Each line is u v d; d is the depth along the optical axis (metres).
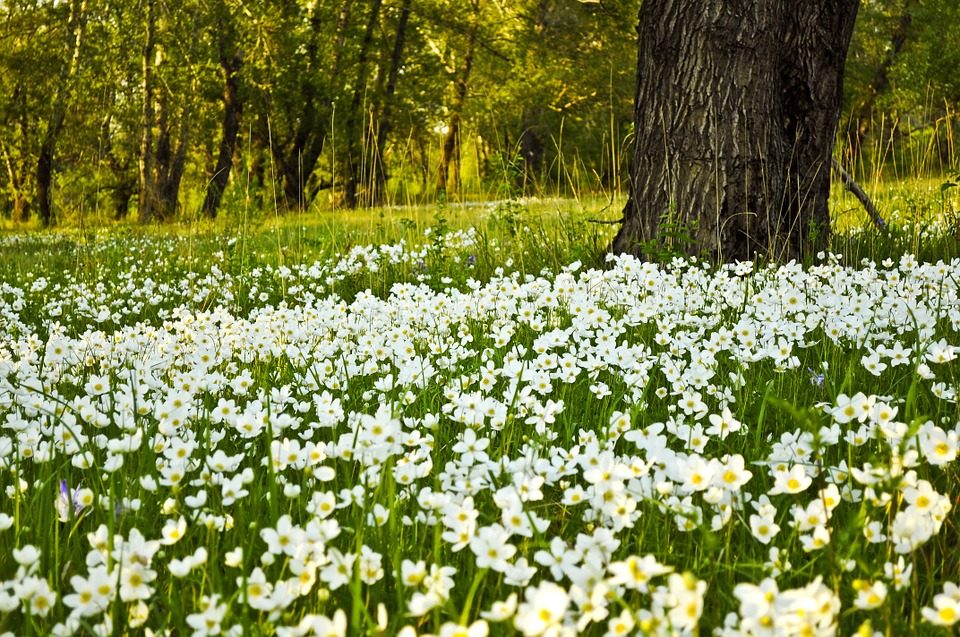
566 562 1.46
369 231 8.66
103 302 6.58
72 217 13.64
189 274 7.11
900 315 3.33
